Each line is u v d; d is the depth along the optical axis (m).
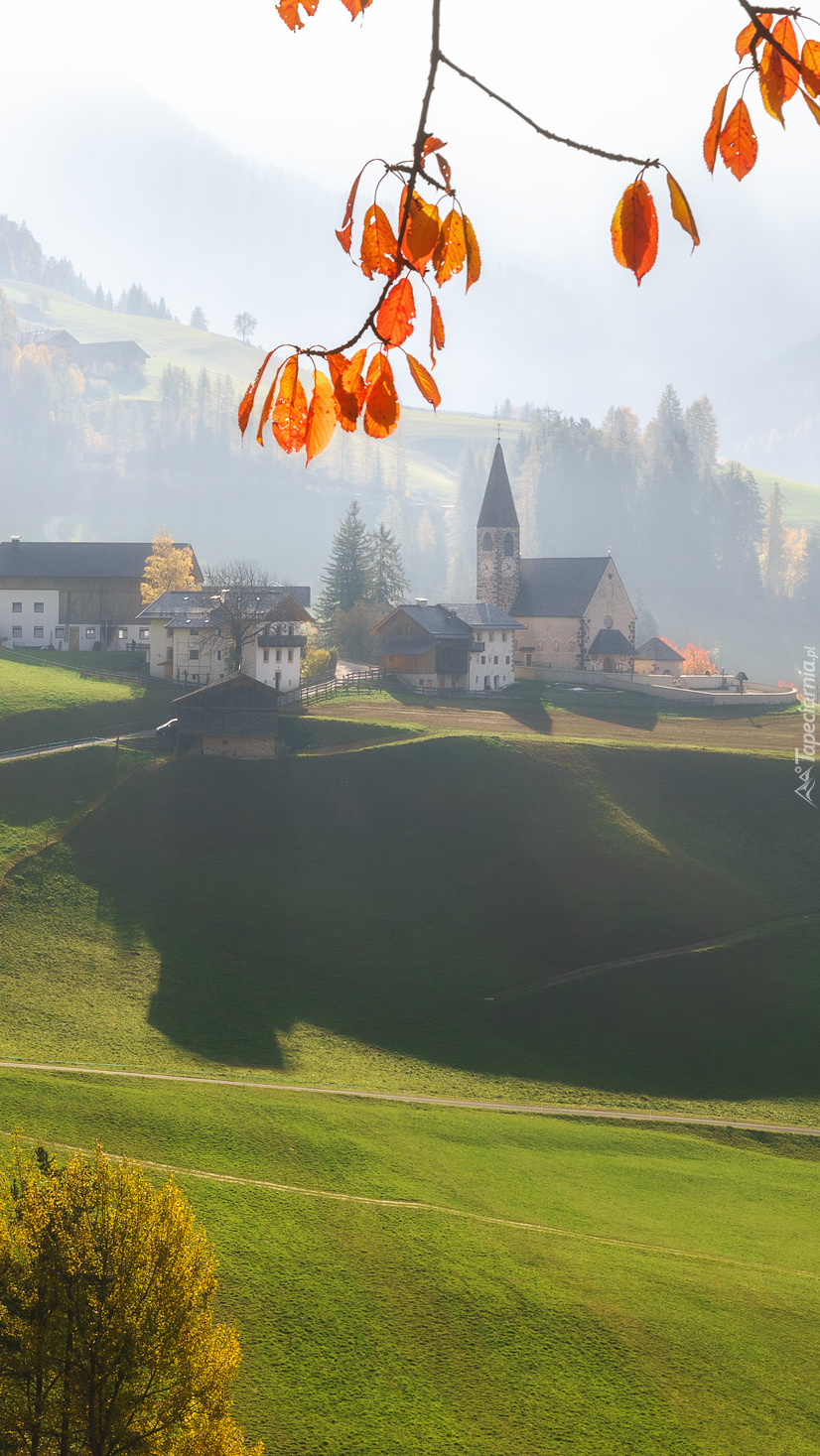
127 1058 64.19
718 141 4.30
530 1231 48.66
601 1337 40.59
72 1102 54.25
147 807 93.19
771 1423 36.94
